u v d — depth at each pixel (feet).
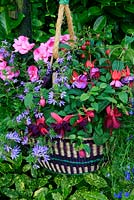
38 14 8.53
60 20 5.86
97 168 6.06
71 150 5.78
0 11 8.06
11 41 7.80
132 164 6.04
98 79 5.84
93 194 6.55
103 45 6.22
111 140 5.79
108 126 5.61
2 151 6.08
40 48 6.23
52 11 8.54
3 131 6.28
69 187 6.65
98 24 7.79
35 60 6.31
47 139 5.86
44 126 5.74
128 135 5.92
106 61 5.98
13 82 6.30
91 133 5.73
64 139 5.74
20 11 7.32
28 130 5.81
